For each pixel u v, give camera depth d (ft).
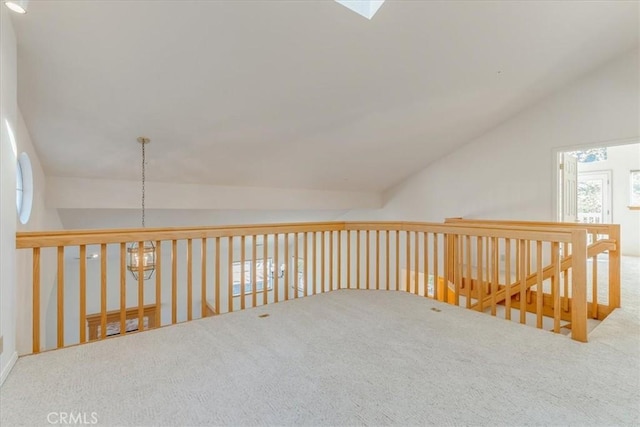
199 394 5.20
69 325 20.08
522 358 6.52
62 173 13.15
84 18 7.22
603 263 17.49
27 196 10.46
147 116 10.91
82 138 11.34
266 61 9.51
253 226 10.06
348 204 22.76
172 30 7.93
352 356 6.57
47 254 14.20
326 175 19.31
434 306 9.98
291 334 7.73
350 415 4.71
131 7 7.18
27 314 9.14
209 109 11.20
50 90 9.00
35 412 4.71
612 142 13.70
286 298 10.73
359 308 9.77
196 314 24.48
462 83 12.63
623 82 13.41
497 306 13.08
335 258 27.63
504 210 17.17
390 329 8.07
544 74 13.35
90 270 20.76
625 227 20.02
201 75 9.57
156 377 5.70
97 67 8.59
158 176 15.17
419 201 21.61
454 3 8.70
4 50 5.82
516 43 10.81
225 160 15.11
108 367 6.05
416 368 6.09
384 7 8.46
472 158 18.51
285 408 4.86
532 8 9.39
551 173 15.48
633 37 12.30
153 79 9.38
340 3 8.11
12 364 5.96
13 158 6.24
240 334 7.72
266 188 19.19
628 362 6.37
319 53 9.57
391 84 11.76
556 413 4.79
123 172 14.16
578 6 9.71
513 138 16.78
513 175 16.80
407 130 15.76
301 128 13.69
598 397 5.19
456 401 5.06
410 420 4.60
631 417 4.70
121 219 17.03
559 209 15.46
